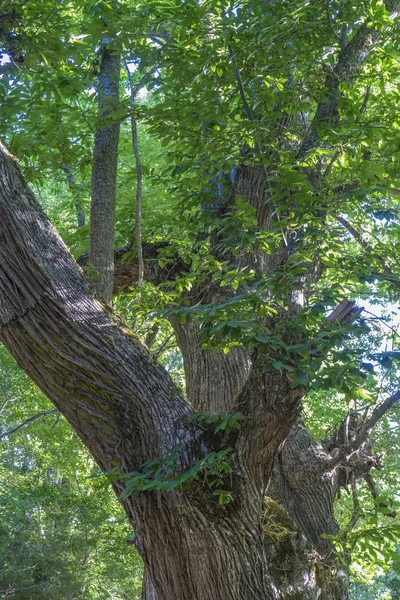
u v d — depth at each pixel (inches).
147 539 182.1
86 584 549.3
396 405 356.2
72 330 171.8
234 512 179.5
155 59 251.6
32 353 171.0
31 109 264.4
